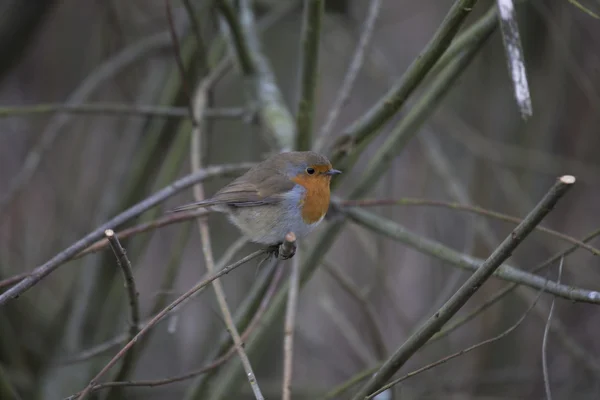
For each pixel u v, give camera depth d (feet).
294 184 24.47
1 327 34.71
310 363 43.27
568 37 36.24
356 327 43.88
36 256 42.42
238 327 27.81
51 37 46.19
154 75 39.75
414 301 44.19
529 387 38.22
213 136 43.24
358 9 45.14
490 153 36.01
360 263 44.21
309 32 24.29
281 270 24.72
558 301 39.37
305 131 26.40
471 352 38.78
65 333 36.22
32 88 46.16
